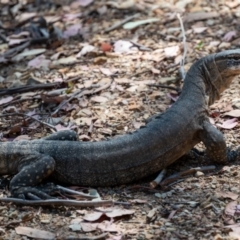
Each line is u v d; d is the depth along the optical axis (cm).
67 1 2067
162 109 1380
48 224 1005
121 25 1836
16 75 1625
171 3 1942
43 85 1523
